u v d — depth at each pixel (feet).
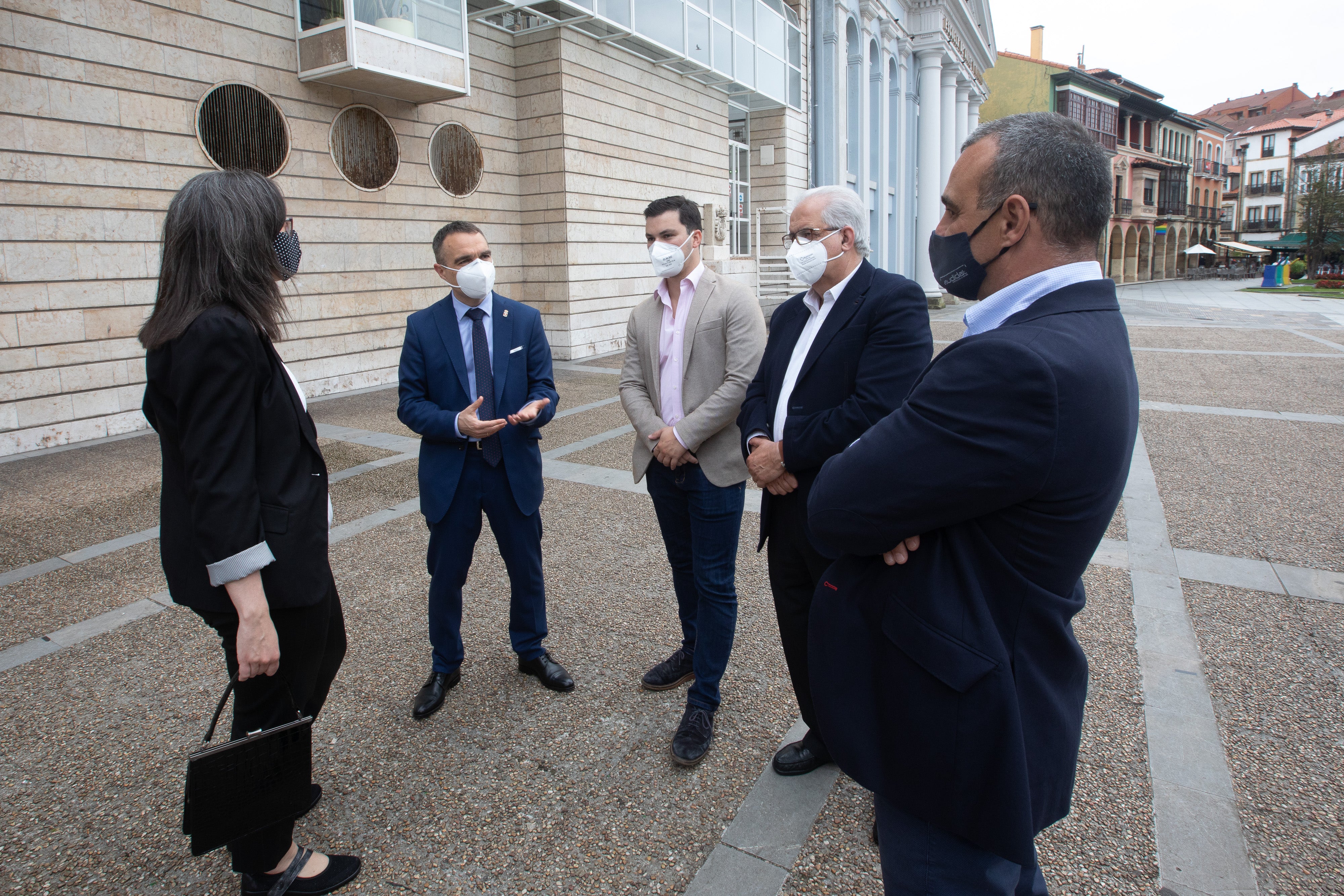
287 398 5.61
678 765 8.14
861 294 7.04
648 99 45.47
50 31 22.91
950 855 4.14
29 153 22.76
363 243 32.94
